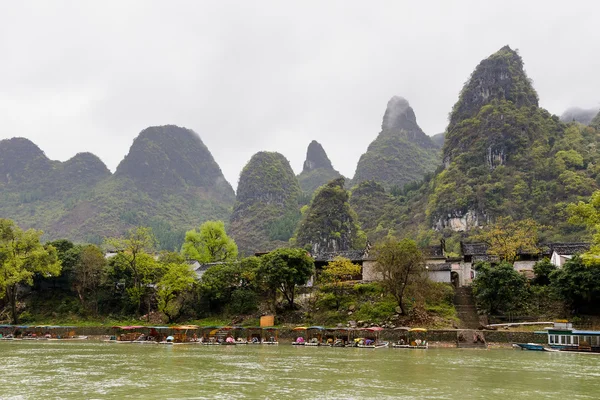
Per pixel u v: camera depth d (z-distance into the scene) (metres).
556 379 45.47
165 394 37.50
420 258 88.75
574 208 76.88
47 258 106.25
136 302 108.50
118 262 110.94
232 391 38.75
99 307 111.19
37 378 45.03
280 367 52.88
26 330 98.12
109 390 39.09
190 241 145.25
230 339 85.69
